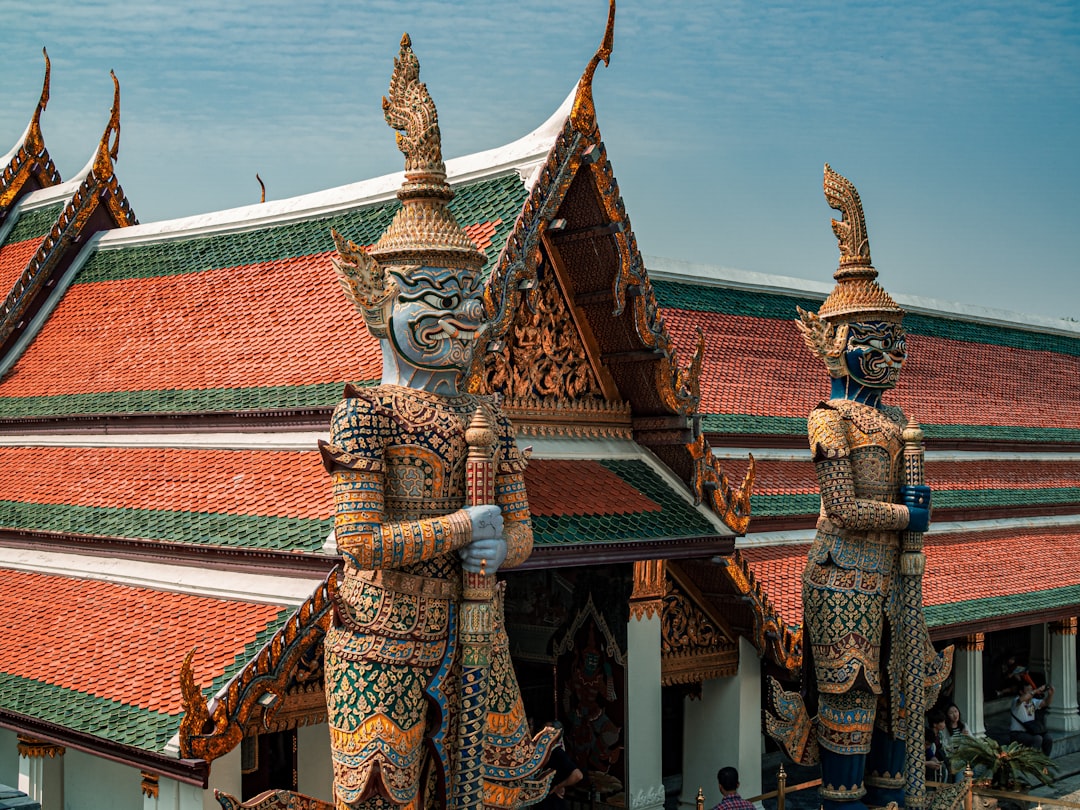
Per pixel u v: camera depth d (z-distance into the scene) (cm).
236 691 918
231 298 1405
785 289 2181
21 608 1240
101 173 1688
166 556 1173
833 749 1173
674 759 1719
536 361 1205
